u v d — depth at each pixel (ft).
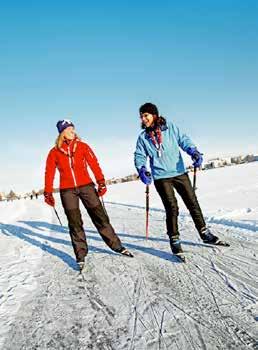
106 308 10.55
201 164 15.11
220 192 55.77
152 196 70.49
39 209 67.05
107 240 15.75
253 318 8.95
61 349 8.37
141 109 14.99
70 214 14.78
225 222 24.90
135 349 7.99
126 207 49.52
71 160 14.66
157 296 11.09
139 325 9.20
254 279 11.84
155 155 14.94
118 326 9.26
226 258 14.64
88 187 14.96
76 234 14.89
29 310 10.98
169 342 8.16
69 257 17.85
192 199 15.69
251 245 16.69
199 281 12.10
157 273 13.43
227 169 155.12
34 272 15.39
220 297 10.53
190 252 16.08
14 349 8.58
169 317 9.48
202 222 16.12
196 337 8.27
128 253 16.02
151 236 21.48
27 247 22.00
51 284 13.44
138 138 15.47
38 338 9.05
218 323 8.86
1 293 12.76
